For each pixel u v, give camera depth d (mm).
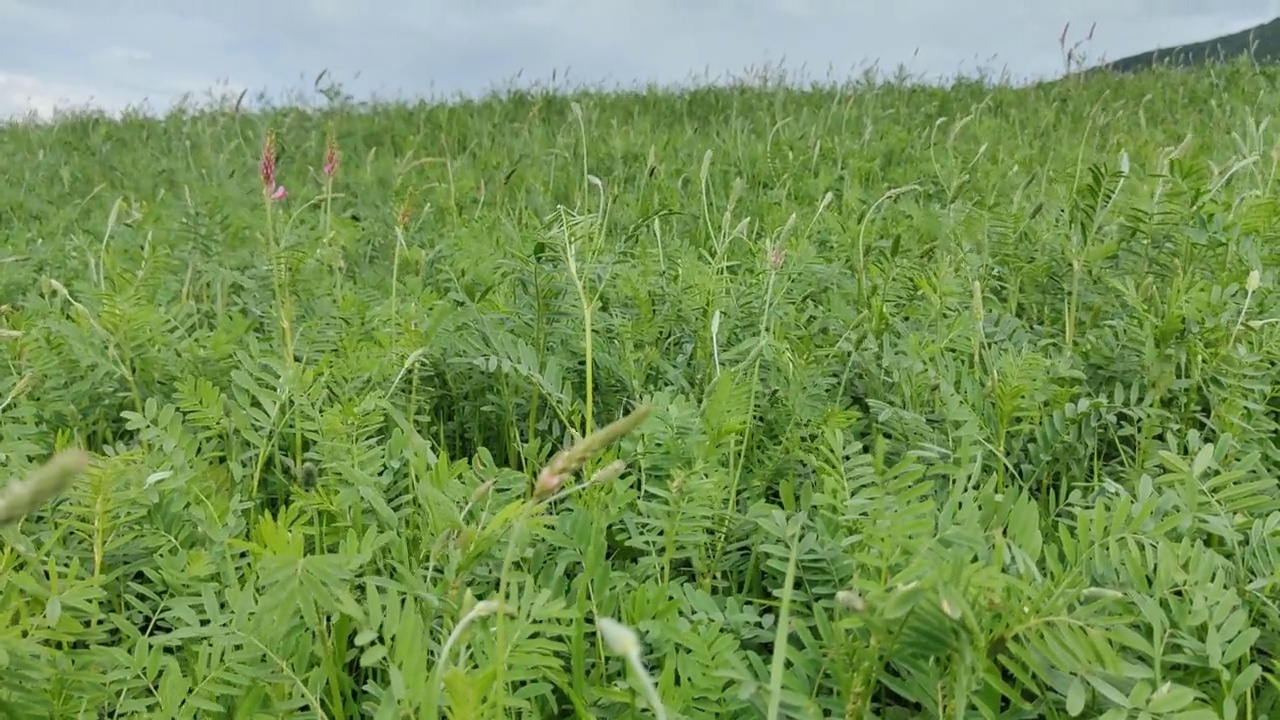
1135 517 1247
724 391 1635
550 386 1956
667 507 1446
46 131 8469
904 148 5508
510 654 1114
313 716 1158
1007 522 1356
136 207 4320
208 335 2275
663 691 1091
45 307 2461
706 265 2785
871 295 2502
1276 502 1381
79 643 1348
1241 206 2857
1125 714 1005
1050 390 1908
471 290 2514
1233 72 8742
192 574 1306
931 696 1081
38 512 1476
